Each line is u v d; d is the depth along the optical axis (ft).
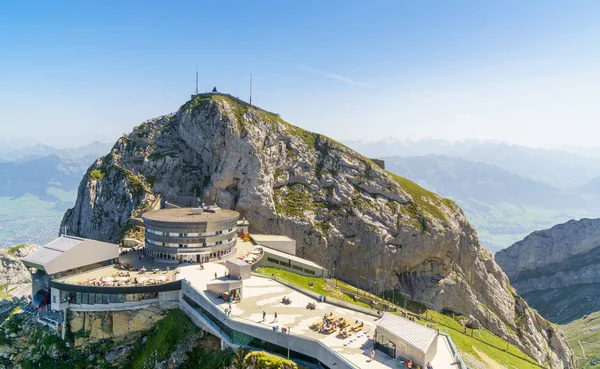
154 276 366.02
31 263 348.79
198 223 409.08
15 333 353.10
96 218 644.69
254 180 631.56
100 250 383.04
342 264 630.74
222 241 428.15
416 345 226.79
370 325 281.74
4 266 640.58
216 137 653.30
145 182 654.94
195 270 385.29
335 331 269.03
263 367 244.42
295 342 256.52
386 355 239.09
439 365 232.73
